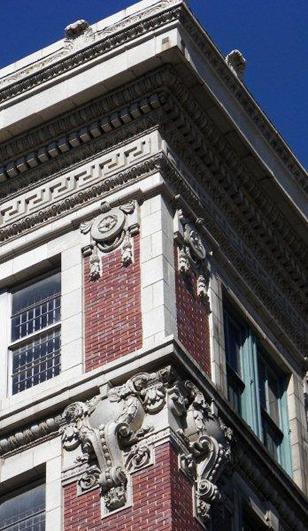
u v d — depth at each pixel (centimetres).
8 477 3956
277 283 4647
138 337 4003
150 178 4250
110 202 4266
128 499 3747
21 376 4153
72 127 4412
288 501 4184
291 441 4425
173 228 4212
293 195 4659
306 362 4638
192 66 4312
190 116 4366
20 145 4456
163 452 3775
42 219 4366
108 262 4184
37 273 4316
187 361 3944
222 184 4469
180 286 4131
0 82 4512
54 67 4447
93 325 4097
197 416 3875
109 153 4356
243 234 4544
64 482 3859
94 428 3872
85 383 3962
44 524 3878
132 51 4350
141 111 4334
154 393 3856
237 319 4412
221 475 3906
